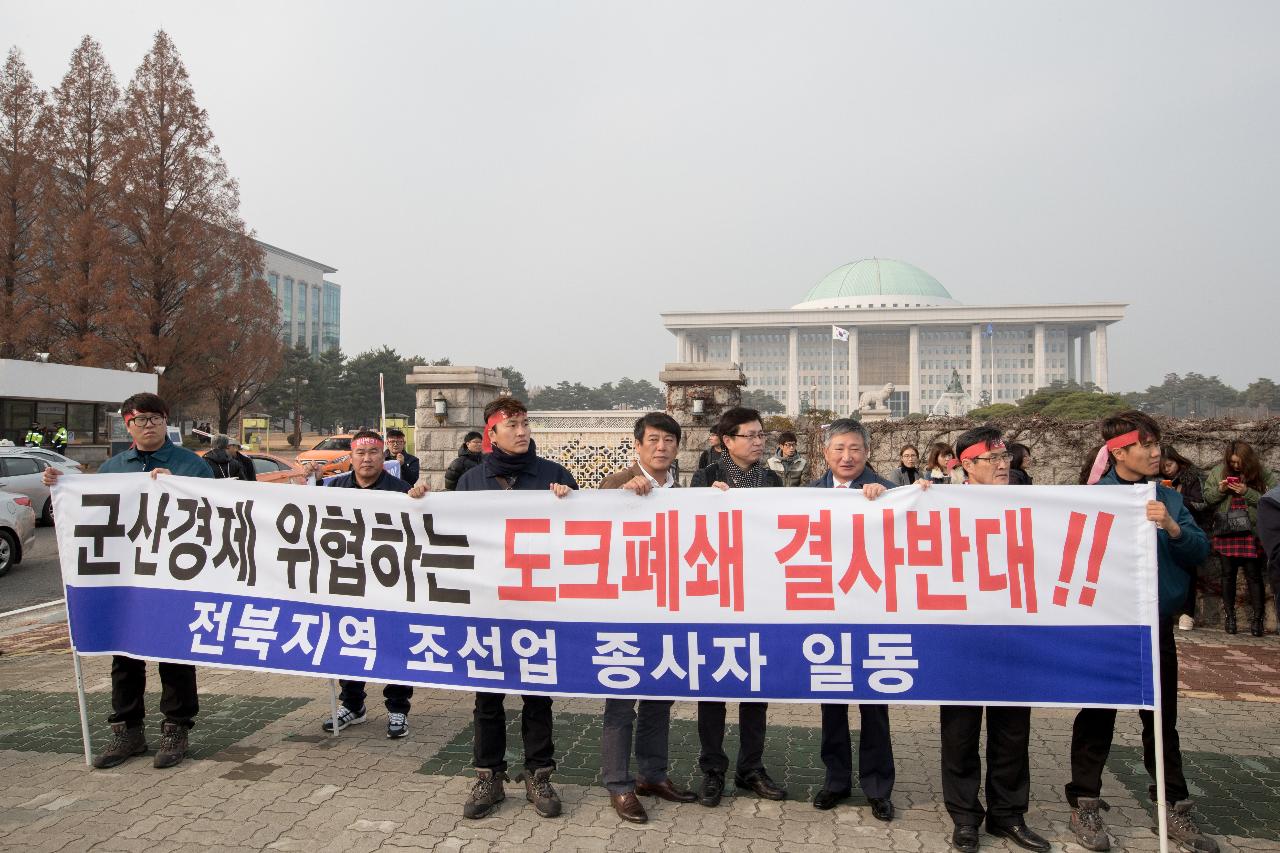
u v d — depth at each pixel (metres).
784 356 135.38
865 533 3.65
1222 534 7.19
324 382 65.19
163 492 4.30
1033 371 125.44
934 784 4.10
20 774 4.15
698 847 3.42
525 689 3.80
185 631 4.20
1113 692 3.44
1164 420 8.23
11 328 34.31
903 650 3.60
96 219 34.91
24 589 9.92
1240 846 3.43
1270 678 5.97
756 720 3.95
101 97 35.97
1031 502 3.55
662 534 3.78
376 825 3.60
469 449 8.16
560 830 3.57
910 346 125.25
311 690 5.61
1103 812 3.77
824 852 3.38
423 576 3.96
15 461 14.95
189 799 3.85
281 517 4.14
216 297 37.22
